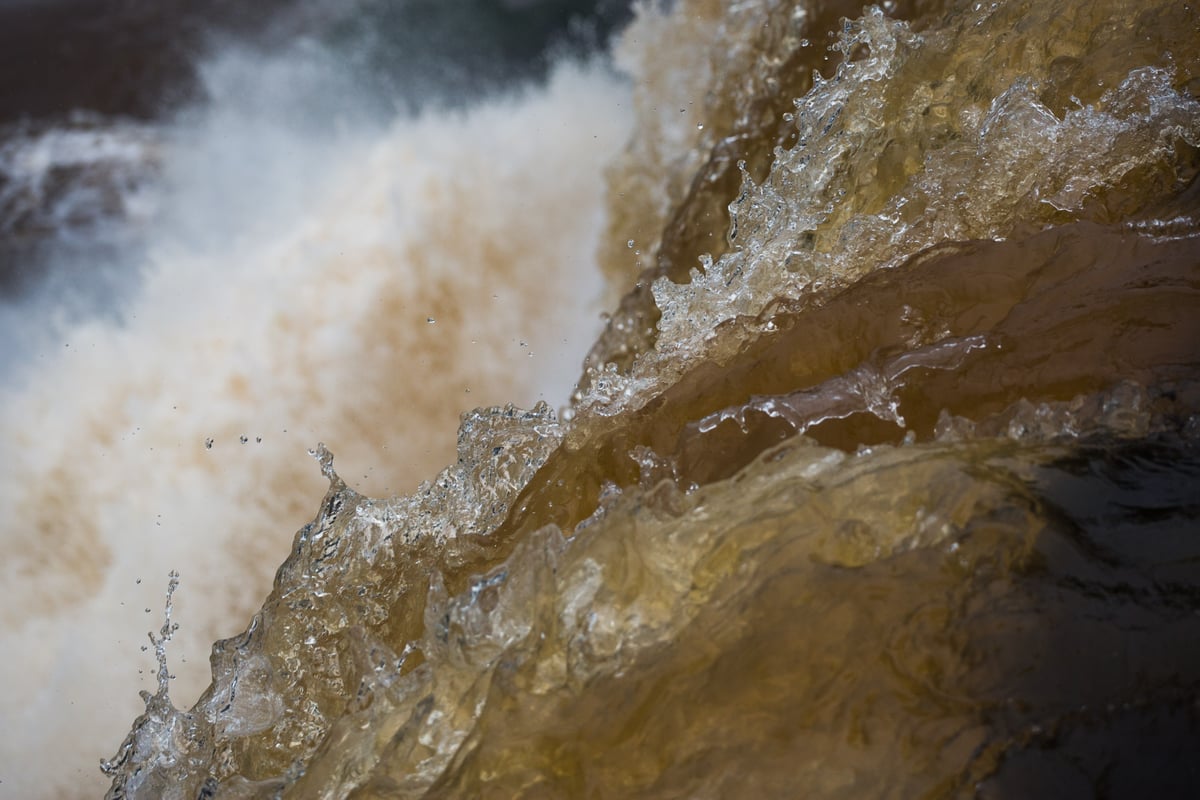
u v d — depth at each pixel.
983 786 1.59
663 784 1.76
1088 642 1.69
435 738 2.13
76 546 8.91
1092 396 2.17
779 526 2.00
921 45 3.99
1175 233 2.67
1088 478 1.93
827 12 6.09
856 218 3.41
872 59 4.05
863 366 2.63
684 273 6.14
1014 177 3.20
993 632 1.73
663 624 1.98
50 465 9.16
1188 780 1.52
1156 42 3.37
